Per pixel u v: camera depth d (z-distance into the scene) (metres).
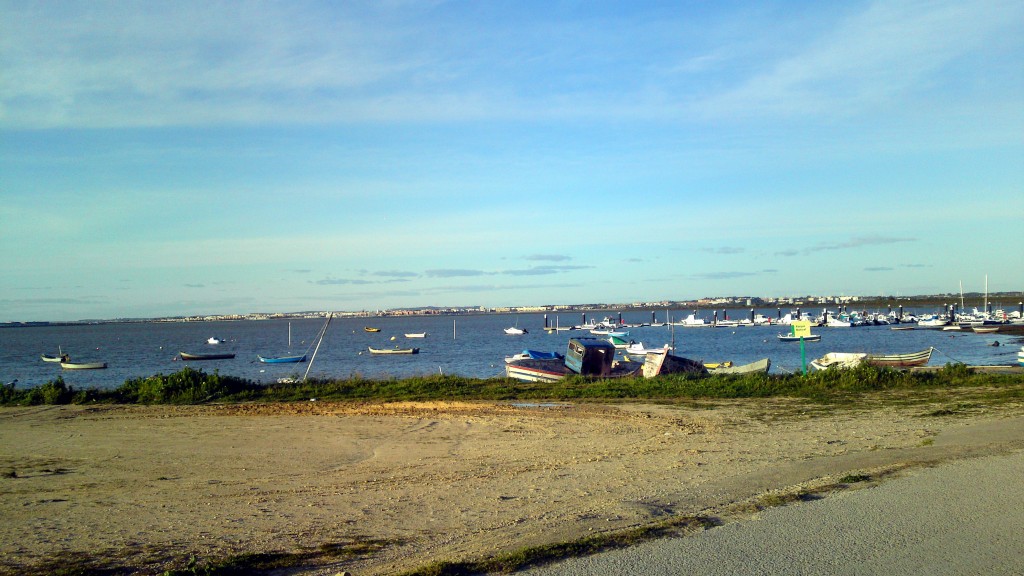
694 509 8.88
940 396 23.06
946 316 153.00
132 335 192.38
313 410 24.52
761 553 6.96
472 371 59.25
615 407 22.94
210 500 11.01
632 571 6.53
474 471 12.77
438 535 8.27
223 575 6.99
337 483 12.16
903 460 11.64
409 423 20.50
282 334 172.75
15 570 7.46
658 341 107.44
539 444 15.98
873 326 143.00
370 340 128.88
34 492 11.99
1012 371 34.00
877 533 7.52
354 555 7.56
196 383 30.62
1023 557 6.68
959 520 7.90
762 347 88.88
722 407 22.23
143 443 17.78
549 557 7.02
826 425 17.39
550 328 166.75
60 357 85.69
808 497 9.23
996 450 12.19
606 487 10.66
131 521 9.68
